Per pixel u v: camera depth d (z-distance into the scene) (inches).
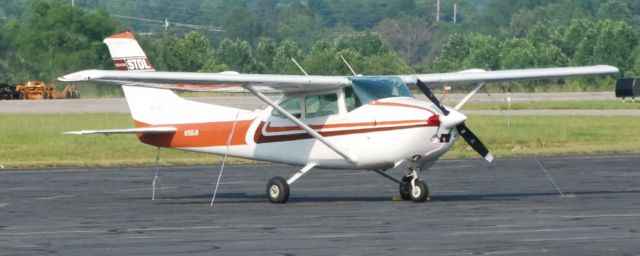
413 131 2052.2
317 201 2215.8
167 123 2378.2
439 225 1726.1
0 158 4005.9
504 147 4308.6
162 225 1785.2
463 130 2134.6
